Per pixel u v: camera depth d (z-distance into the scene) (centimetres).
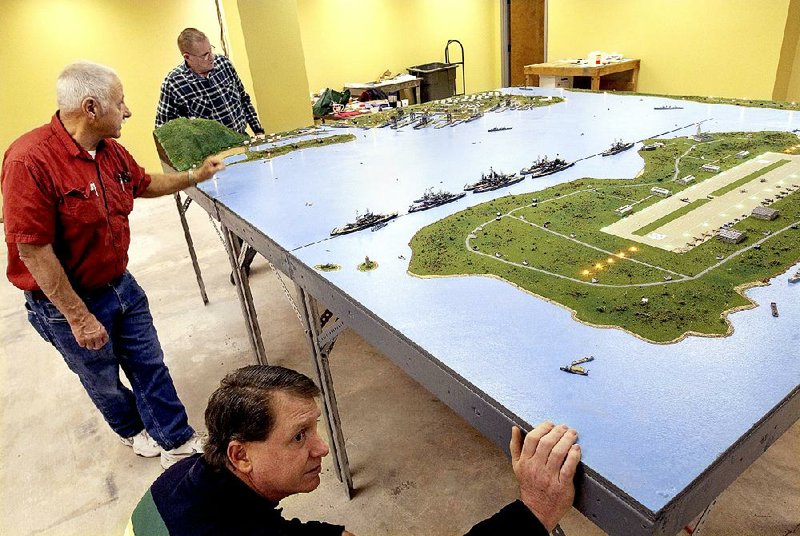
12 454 231
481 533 82
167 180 219
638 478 78
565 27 574
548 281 132
